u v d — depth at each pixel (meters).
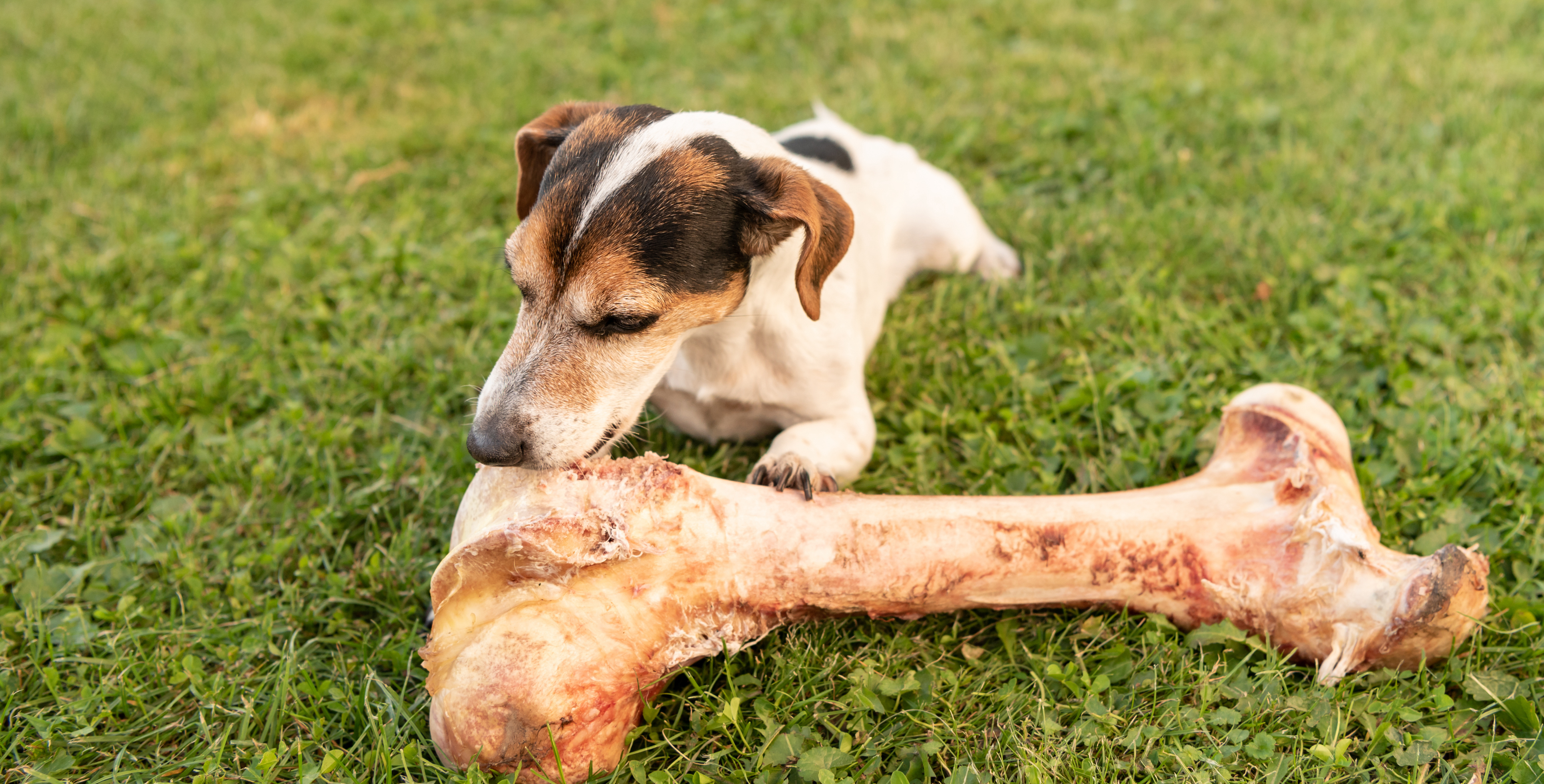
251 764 0.61
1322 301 0.87
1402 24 1.33
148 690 0.64
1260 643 0.63
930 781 0.60
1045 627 0.65
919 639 0.66
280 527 0.72
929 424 0.78
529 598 0.59
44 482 0.75
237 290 0.89
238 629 0.66
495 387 0.64
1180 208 0.96
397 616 0.67
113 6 1.50
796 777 0.60
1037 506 0.63
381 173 1.06
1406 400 0.77
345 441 0.77
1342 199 0.95
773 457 0.69
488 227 0.98
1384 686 0.62
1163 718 0.62
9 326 0.86
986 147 1.09
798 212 0.64
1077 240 0.93
